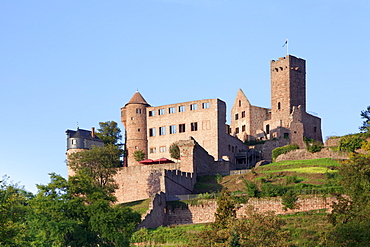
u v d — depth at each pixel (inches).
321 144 6023.6
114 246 3678.6
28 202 3713.1
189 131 6215.6
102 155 5236.2
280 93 6742.1
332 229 3036.4
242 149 6565.0
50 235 3462.1
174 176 4869.6
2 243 3041.3
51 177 3878.0
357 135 5482.3
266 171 5177.2
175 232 3959.2
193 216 4443.9
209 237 3257.9
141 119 6481.3
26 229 3425.2
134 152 6358.3
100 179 5044.3
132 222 3703.3
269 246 3002.0
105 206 3715.6
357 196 3120.1
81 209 3700.8
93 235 3636.8
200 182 5221.5
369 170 3181.6
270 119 6825.8
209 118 6136.8
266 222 3137.3
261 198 4325.8
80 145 5979.3
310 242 3351.4
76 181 3973.9
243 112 7012.8
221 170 5649.6
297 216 4111.7
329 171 4881.9
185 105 6289.4
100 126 6756.9
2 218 3110.2
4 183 3319.4
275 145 6407.5
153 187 4790.8
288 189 4365.2
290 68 6747.1
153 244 3754.9
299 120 6505.9
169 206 4527.6
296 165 5236.2
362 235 2731.3
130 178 4928.6
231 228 3191.4
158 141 6392.7
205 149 6097.4
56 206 3641.7
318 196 4178.2
